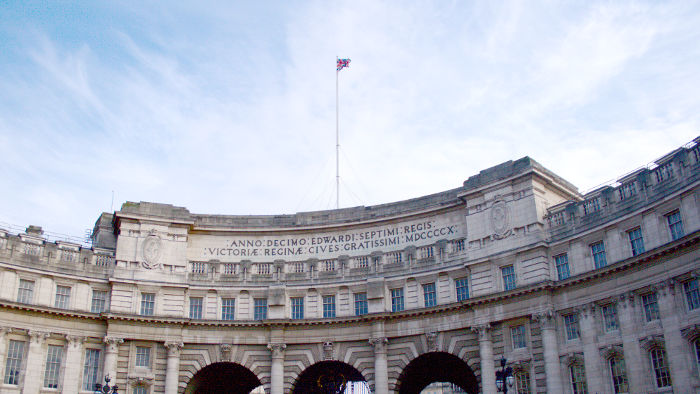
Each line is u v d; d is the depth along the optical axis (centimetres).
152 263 7494
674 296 5362
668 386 5372
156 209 7756
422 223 7681
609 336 5884
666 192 5584
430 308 7031
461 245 7356
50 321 6812
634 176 5928
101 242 7894
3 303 6475
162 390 7050
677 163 5488
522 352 6469
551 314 6331
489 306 6756
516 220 6862
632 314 5712
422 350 7050
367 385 7156
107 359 6912
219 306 7550
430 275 7269
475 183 7312
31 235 7012
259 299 7612
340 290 7544
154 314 7262
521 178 6919
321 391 7619
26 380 6506
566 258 6469
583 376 6066
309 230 8000
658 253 5453
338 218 8000
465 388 7900
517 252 6694
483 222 7150
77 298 7050
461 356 6875
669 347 5344
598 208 6284
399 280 7375
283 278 7675
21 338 6631
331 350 7300
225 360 7306
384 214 7831
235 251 7944
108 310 7144
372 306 7325
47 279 6925
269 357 7362
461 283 7138
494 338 6712
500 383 5106
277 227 7981
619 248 5953
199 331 7344
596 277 6050
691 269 5241
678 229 5472
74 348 6869
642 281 5666
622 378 5753
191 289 7525
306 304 7544
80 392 6769
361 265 7669
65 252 7150
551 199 7069
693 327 5169
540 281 6419
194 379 7356
